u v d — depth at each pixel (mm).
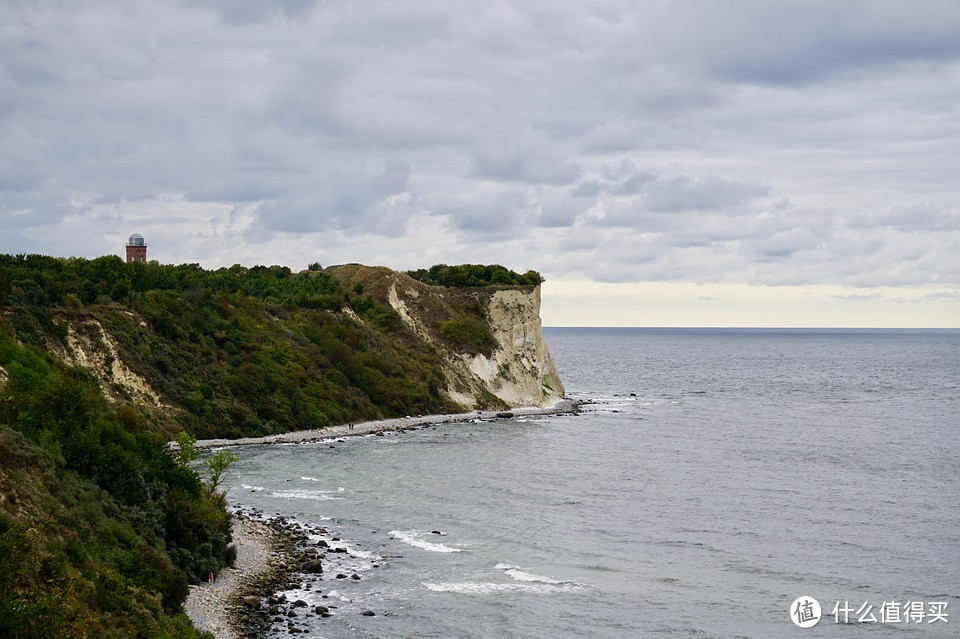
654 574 46188
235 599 39938
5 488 31984
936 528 56031
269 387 96750
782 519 58375
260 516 56344
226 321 103688
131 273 103875
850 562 48594
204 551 43062
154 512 41344
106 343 82625
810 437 99062
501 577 45281
